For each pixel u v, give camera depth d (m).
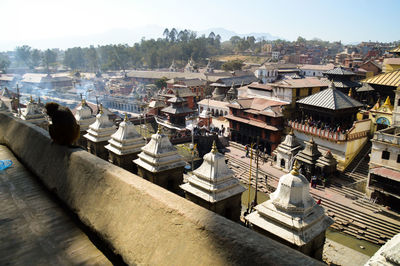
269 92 67.25
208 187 15.62
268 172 50.06
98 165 7.23
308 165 44.53
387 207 37.47
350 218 37.16
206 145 59.59
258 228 14.52
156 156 17.19
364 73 102.81
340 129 49.69
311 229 13.77
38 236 6.60
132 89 141.50
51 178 8.75
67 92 154.25
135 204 5.70
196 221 4.60
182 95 97.12
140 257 5.08
